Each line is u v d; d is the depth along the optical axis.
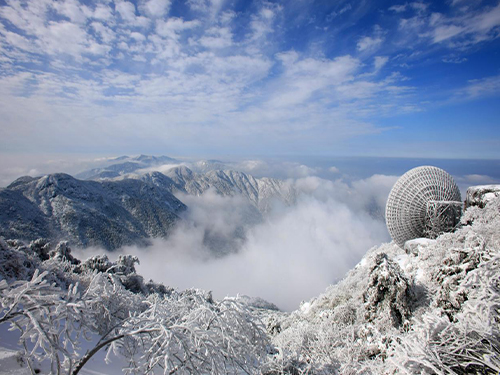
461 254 10.66
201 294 7.00
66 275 11.92
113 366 5.71
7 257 9.09
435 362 4.61
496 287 5.61
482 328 4.71
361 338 11.49
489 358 4.31
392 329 10.85
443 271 11.23
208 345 5.29
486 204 19.08
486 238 12.20
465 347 4.75
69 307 4.41
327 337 11.95
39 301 4.13
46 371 4.55
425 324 5.36
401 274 12.41
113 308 7.43
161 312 5.98
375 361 7.73
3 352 4.58
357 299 16.12
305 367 8.41
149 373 5.42
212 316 6.09
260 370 7.24
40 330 3.75
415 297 12.01
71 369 4.14
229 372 6.18
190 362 4.91
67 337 4.37
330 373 8.70
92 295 5.07
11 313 3.99
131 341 5.90
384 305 12.17
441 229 24.62
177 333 4.96
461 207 24.97
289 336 14.23
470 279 6.23
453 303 8.47
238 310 6.61
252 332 6.78
